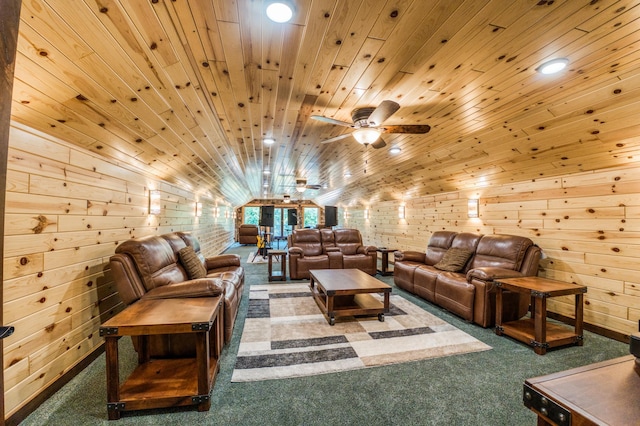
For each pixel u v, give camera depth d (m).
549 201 3.24
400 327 2.92
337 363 2.18
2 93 0.79
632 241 2.54
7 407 1.44
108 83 1.60
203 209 6.07
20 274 1.52
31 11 1.05
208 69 1.80
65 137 1.85
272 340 2.59
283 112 2.56
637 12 1.30
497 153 3.28
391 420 1.58
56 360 1.79
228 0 1.23
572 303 3.00
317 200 12.42
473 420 1.58
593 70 1.80
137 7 1.21
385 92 2.17
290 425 1.54
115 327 1.52
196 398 1.62
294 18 1.35
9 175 1.45
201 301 1.97
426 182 5.00
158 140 2.63
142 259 2.13
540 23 1.40
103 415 1.59
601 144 2.47
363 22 1.39
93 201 2.20
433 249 4.57
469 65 1.79
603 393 0.84
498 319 2.73
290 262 5.12
